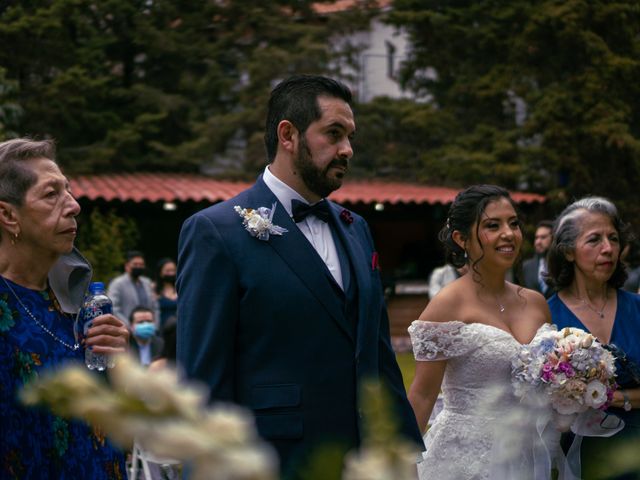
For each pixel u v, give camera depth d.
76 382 0.36
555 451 3.48
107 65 22.83
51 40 21.58
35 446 2.14
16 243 2.30
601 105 20.56
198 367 2.52
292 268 2.65
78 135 22.44
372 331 2.75
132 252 9.83
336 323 2.66
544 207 21.06
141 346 7.93
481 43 22.31
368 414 0.40
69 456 2.19
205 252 2.63
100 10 22.52
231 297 2.60
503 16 21.69
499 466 3.07
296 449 2.53
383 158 23.25
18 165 2.30
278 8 23.66
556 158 20.77
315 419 2.57
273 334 2.60
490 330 3.53
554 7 20.98
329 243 2.84
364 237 2.99
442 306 3.62
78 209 2.33
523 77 21.72
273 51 22.48
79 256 2.44
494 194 3.73
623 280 4.03
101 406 0.35
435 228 27.11
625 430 3.59
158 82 23.56
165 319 9.68
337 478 0.48
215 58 23.44
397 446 0.39
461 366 3.52
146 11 23.48
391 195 20.66
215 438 0.34
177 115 23.31
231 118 22.11
